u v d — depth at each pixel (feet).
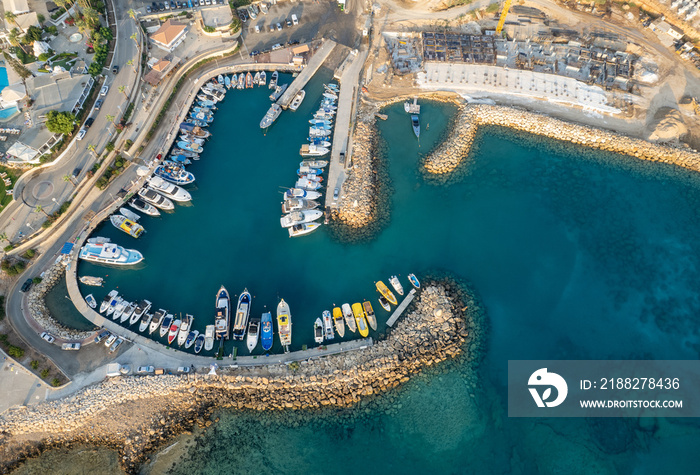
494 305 297.74
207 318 286.87
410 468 248.73
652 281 309.83
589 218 330.75
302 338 280.51
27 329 270.67
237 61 381.19
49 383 254.68
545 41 401.29
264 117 356.59
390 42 400.67
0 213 299.58
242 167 343.05
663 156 353.72
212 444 249.75
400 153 349.61
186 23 388.16
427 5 418.31
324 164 337.93
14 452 242.99
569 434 259.39
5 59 340.80
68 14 375.86
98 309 283.59
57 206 305.94
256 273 303.89
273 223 323.16
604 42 402.93
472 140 358.43
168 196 323.98
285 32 398.62
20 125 323.16
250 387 262.06
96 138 329.52
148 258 307.37
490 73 382.01
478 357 280.10
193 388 260.42
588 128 361.51
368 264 308.81
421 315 288.30
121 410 252.62
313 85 375.04
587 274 310.65
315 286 299.79
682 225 330.54
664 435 260.42
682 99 374.84
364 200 324.39
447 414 262.67
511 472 249.14
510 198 336.70
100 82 349.61
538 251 317.01
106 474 239.30
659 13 417.28
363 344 276.62
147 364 265.34
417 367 273.33
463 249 316.19
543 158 354.74
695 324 295.89
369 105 366.02
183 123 347.97
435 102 373.20
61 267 293.64
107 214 311.47
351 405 262.88
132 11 366.02
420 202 332.60
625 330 292.81
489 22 412.57
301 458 249.14
